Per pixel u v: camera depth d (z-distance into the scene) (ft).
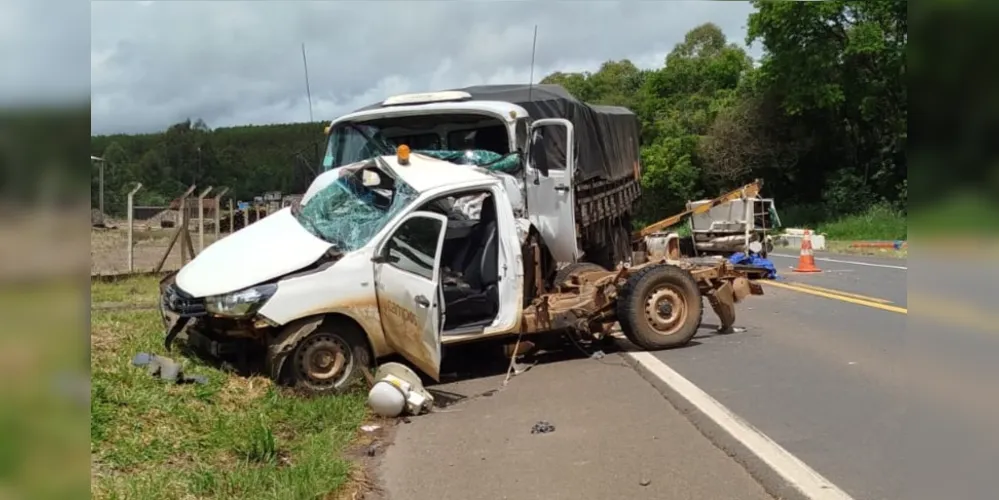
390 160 27.86
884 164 124.98
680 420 21.29
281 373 23.68
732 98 156.97
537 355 30.71
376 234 24.91
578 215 33.91
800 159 146.00
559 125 32.17
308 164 35.32
